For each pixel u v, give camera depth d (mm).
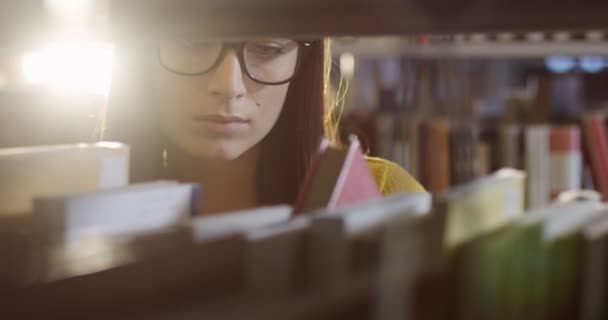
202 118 998
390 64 2158
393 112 2002
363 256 527
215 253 512
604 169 1757
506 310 538
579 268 541
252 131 1021
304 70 1090
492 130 1896
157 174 1093
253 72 989
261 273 507
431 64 1755
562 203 612
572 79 2092
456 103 1832
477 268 542
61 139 916
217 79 975
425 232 539
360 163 670
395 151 1897
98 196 535
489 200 574
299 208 640
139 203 559
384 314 525
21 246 533
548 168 1797
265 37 517
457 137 1824
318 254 522
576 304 541
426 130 1847
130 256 528
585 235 537
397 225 540
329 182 637
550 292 539
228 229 557
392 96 2080
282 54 1005
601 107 2355
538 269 537
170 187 593
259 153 1094
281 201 1111
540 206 602
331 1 485
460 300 541
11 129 894
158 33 523
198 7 508
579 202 619
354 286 519
